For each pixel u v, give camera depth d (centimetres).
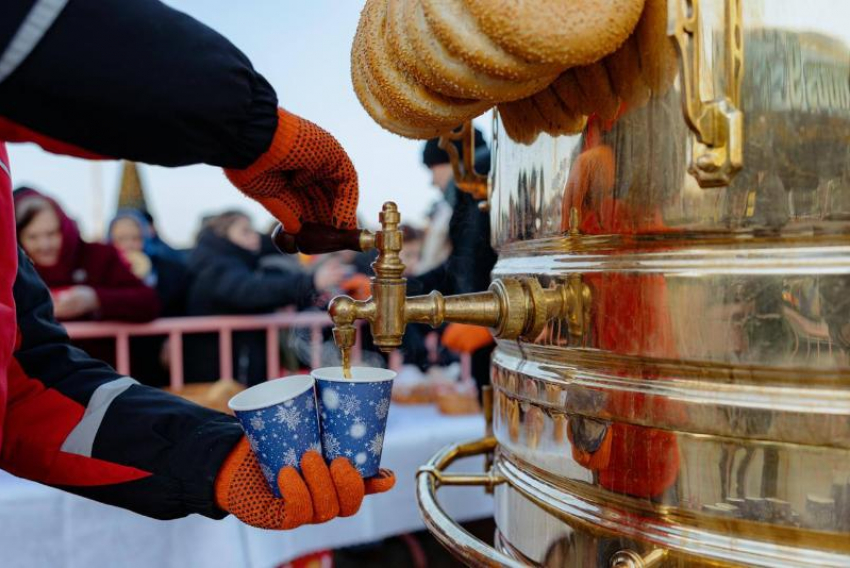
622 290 44
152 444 57
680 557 42
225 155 46
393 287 49
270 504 53
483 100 45
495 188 60
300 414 50
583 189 46
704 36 37
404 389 176
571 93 46
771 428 39
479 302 50
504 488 59
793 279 38
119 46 39
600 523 47
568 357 49
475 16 36
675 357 41
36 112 40
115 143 42
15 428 60
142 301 166
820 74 36
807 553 39
